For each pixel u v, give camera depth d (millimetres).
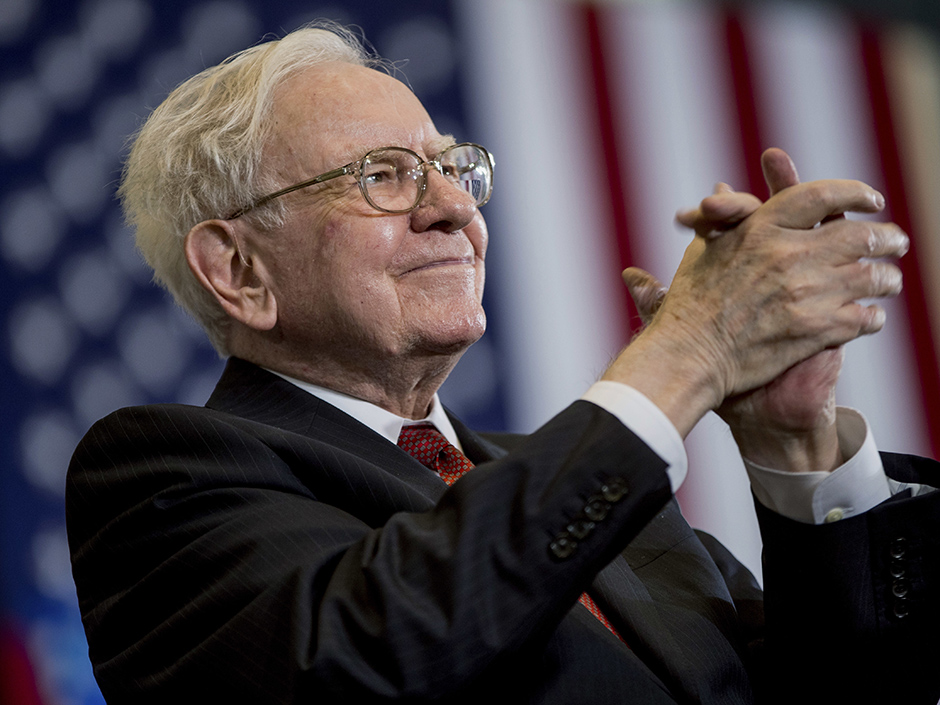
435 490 1757
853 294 1454
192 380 3654
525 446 1400
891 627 1638
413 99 2059
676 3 4430
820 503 1611
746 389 1474
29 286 3596
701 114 4355
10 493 3443
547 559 1323
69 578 3455
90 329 3613
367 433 1821
